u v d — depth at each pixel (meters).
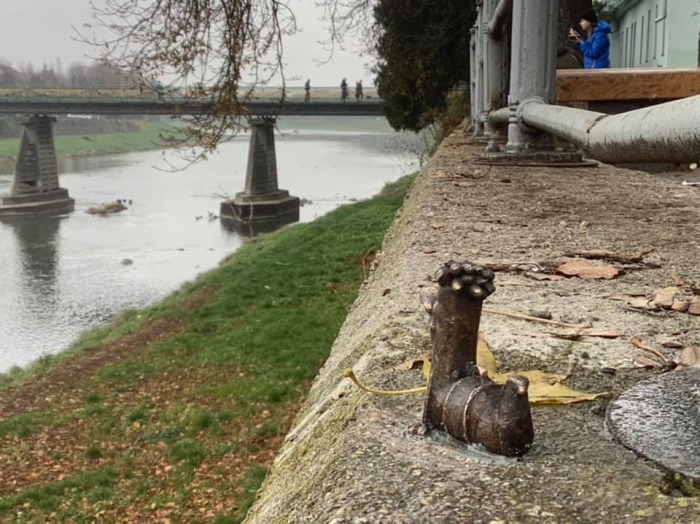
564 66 12.44
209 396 13.80
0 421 13.70
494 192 5.29
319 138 173.50
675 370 1.86
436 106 28.94
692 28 23.06
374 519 1.22
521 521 1.20
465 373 1.53
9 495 10.53
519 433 1.40
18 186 60.84
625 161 2.03
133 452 11.76
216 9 11.30
